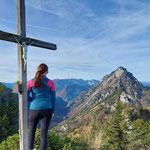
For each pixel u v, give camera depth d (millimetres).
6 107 22266
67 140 6934
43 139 3176
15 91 3123
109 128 22000
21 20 3297
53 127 6867
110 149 7895
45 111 3205
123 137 21828
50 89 3373
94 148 6918
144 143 20688
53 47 3861
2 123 20844
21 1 3311
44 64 3453
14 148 5336
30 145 3211
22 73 3199
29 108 3314
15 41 3127
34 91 3254
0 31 2916
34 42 3443
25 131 3205
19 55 3234
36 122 3271
